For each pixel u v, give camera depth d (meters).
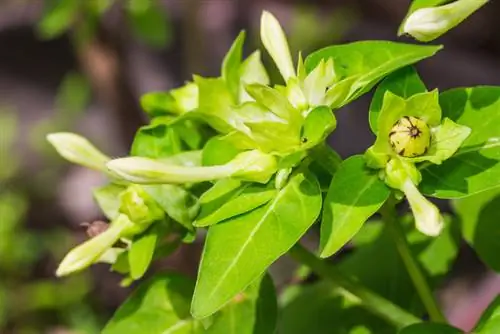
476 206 0.43
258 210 0.37
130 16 0.72
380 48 0.38
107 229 0.39
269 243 0.37
